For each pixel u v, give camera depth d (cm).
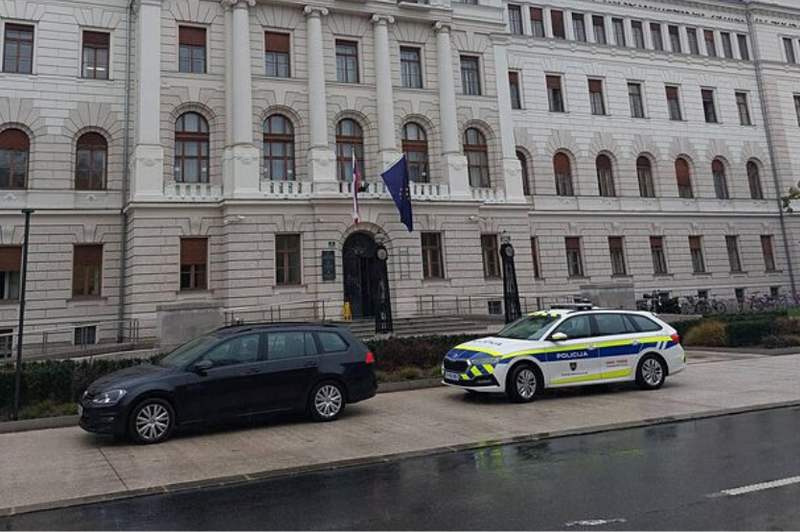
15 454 874
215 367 973
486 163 3039
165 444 905
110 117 2498
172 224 2358
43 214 2350
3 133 2373
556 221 3359
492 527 523
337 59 2753
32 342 2272
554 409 1071
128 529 560
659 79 3762
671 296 3550
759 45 4084
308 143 2597
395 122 2788
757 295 3762
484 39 3073
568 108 3478
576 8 3591
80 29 2498
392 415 1075
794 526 504
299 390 1024
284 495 645
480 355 1158
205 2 2528
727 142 3906
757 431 868
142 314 2266
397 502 605
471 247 2783
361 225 2598
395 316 2581
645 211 3569
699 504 566
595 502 581
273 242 2433
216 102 2500
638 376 1238
